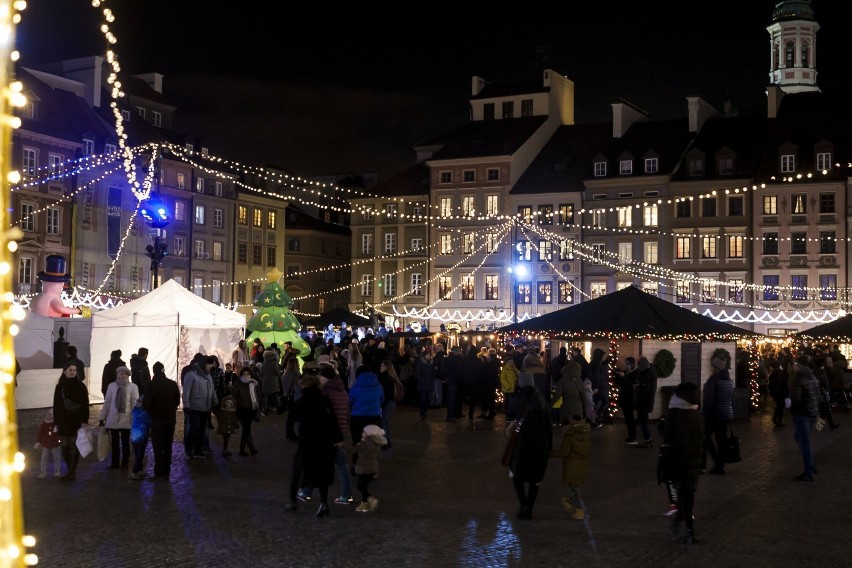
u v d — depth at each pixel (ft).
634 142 254.88
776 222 233.14
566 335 104.06
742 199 236.22
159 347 104.73
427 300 270.67
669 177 242.37
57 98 226.38
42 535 39.29
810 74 337.31
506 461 44.73
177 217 253.44
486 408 97.40
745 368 105.81
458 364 93.86
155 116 265.75
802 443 56.54
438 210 269.44
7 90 13.00
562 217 255.09
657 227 243.81
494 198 262.88
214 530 40.57
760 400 130.82
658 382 99.55
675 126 255.50
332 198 296.92
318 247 303.89
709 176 239.71
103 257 229.45
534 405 43.55
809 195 230.68
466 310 264.93
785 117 246.06
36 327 111.14
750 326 234.17
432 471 59.31
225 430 65.10
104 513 44.32
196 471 58.65
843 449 74.08
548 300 255.29
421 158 285.02
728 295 236.84
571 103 288.51
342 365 103.35
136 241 239.50
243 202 276.00
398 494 50.70
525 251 258.16
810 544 38.75
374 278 278.67
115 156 228.02
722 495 51.19
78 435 54.49
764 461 65.77
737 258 236.43
